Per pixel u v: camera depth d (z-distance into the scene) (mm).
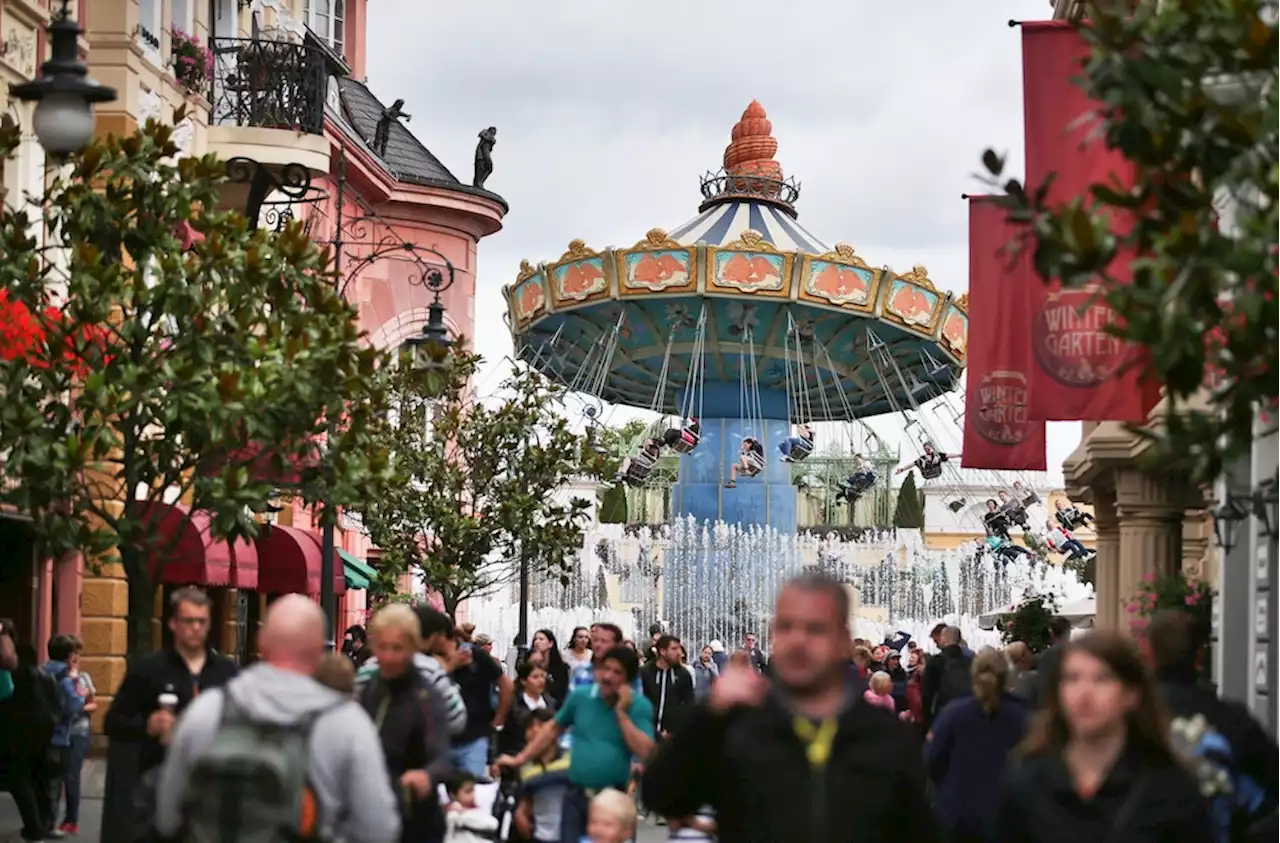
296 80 37656
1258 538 24172
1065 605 50125
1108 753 8789
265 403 20000
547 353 68500
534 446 41719
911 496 108812
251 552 35438
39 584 30594
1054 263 10594
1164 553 33562
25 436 19719
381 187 54812
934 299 62719
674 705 26984
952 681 22062
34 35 29781
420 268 57312
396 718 13250
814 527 83812
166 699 14008
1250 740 11359
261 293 21203
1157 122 10727
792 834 7914
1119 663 8727
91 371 20266
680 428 61312
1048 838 8688
